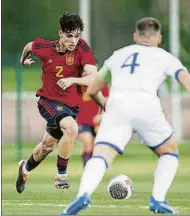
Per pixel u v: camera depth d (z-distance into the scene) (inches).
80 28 1084.5
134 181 1489.9
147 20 937.5
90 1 3043.8
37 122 2568.9
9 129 2536.9
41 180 1496.1
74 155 2033.7
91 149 1535.4
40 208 1057.5
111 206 1078.4
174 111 2399.1
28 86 2935.5
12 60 2891.2
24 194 1249.4
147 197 1197.1
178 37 2495.1
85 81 1053.2
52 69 1109.7
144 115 898.1
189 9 2758.4
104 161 885.8
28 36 3344.0
